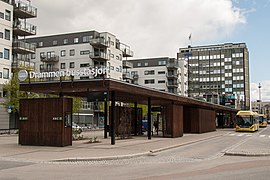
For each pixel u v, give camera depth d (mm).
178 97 31859
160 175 10914
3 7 48500
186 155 17641
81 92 24438
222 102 112500
